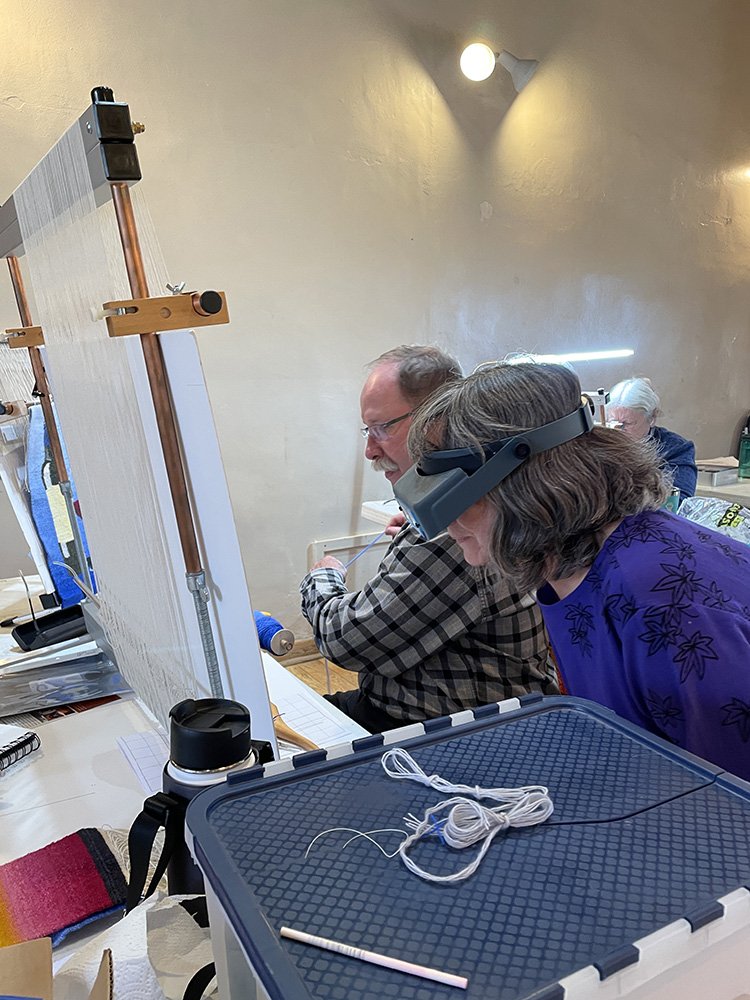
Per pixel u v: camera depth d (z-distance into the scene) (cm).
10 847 86
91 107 72
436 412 69
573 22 319
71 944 69
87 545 131
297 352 287
